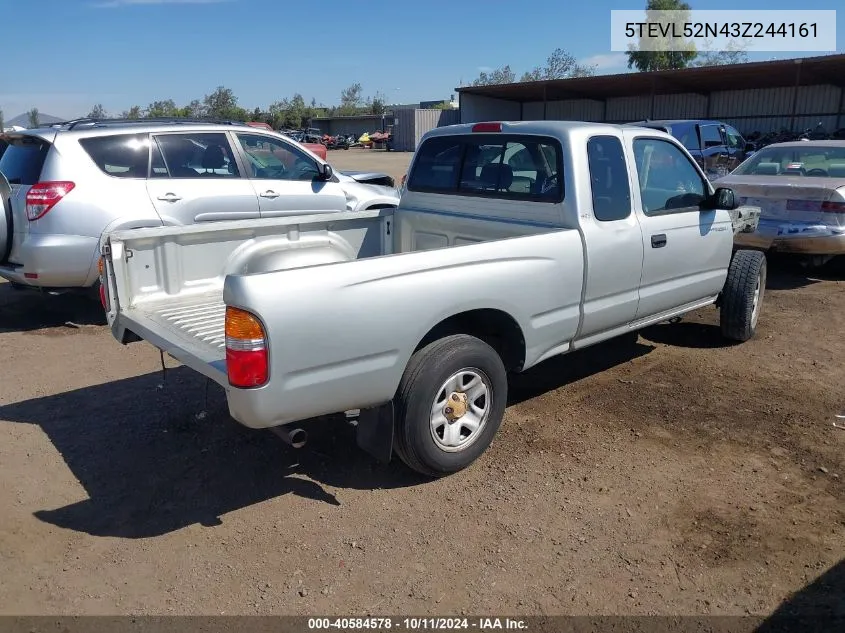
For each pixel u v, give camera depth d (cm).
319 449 426
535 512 359
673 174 520
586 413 477
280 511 361
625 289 474
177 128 701
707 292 562
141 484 386
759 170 927
